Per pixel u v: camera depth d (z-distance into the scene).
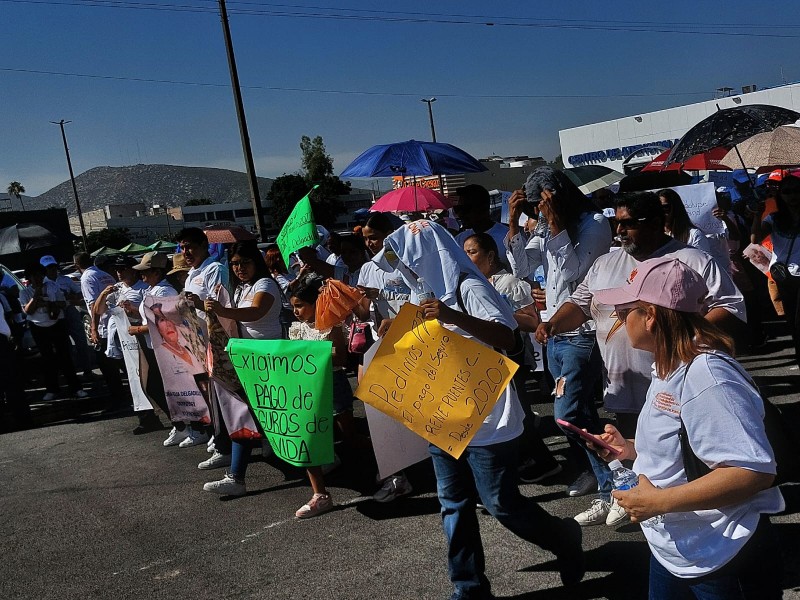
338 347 4.93
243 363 4.33
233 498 5.25
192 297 5.16
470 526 3.29
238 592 3.83
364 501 4.91
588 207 4.25
